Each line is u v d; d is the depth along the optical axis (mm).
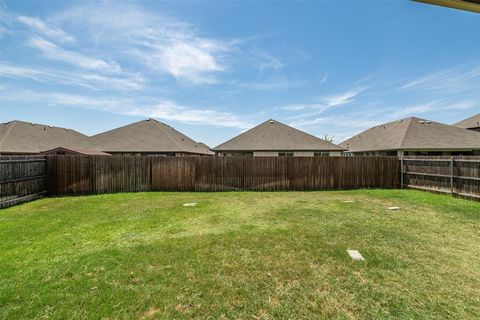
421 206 7992
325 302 2809
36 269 3574
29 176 9547
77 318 2549
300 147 19625
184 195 10648
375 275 3408
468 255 4074
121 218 6508
